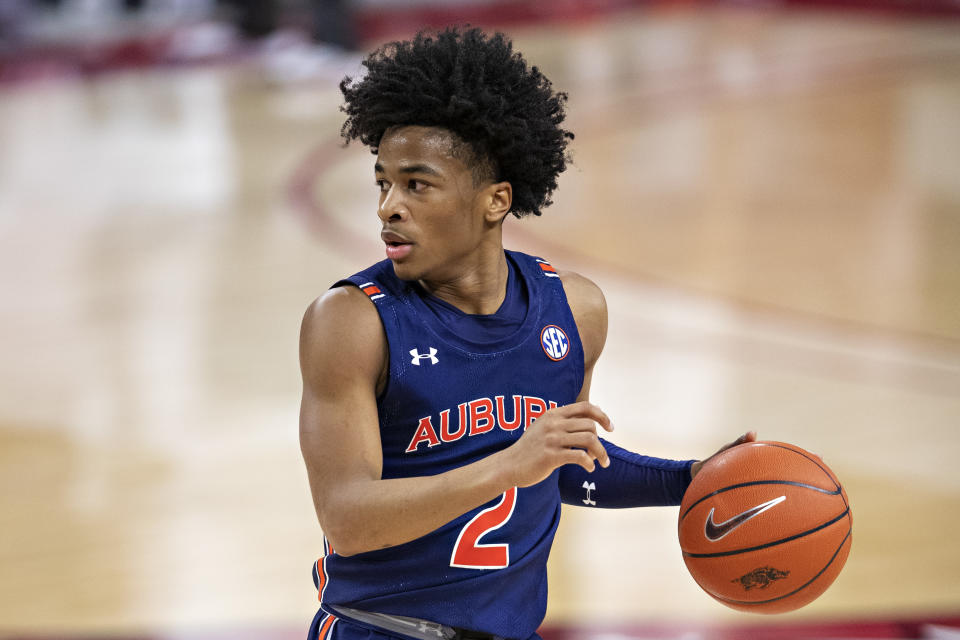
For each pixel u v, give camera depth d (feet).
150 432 60.29
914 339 73.00
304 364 21.35
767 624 41.75
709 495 22.98
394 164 21.12
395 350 21.38
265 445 58.49
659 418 60.54
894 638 40.63
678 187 113.09
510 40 21.84
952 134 132.67
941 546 47.39
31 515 51.57
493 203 21.81
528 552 23.03
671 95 157.89
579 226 100.27
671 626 41.52
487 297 22.49
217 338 74.59
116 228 101.86
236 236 98.63
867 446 57.16
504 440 22.13
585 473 25.66
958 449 56.75
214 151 130.62
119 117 150.20
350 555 20.80
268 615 43.27
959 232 96.89
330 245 95.66
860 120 141.18
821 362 68.85
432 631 22.45
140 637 41.70
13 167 124.67
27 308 81.46
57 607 43.96
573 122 142.61
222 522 50.70
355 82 22.39
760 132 136.46
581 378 23.66
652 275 86.53
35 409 63.67
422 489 19.57
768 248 93.25
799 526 22.39
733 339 72.84
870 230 97.86
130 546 48.70
